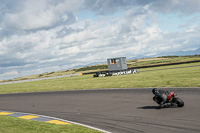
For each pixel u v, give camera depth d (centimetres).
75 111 1027
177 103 868
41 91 2206
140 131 627
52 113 1030
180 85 1502
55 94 1823
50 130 675
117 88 1753
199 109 798
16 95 2055
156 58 17100
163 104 859
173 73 2736
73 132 643
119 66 3869
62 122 827
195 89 1270
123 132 633
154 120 723
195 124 632
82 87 2139
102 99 1302
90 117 869
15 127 741
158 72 3341
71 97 1541
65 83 3014
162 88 1472
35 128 711
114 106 1047
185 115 738
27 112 1120
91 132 639
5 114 1116
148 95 1251
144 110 887
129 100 1162
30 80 5712
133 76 2981
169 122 680
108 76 3734
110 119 802
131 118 784
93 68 12681
